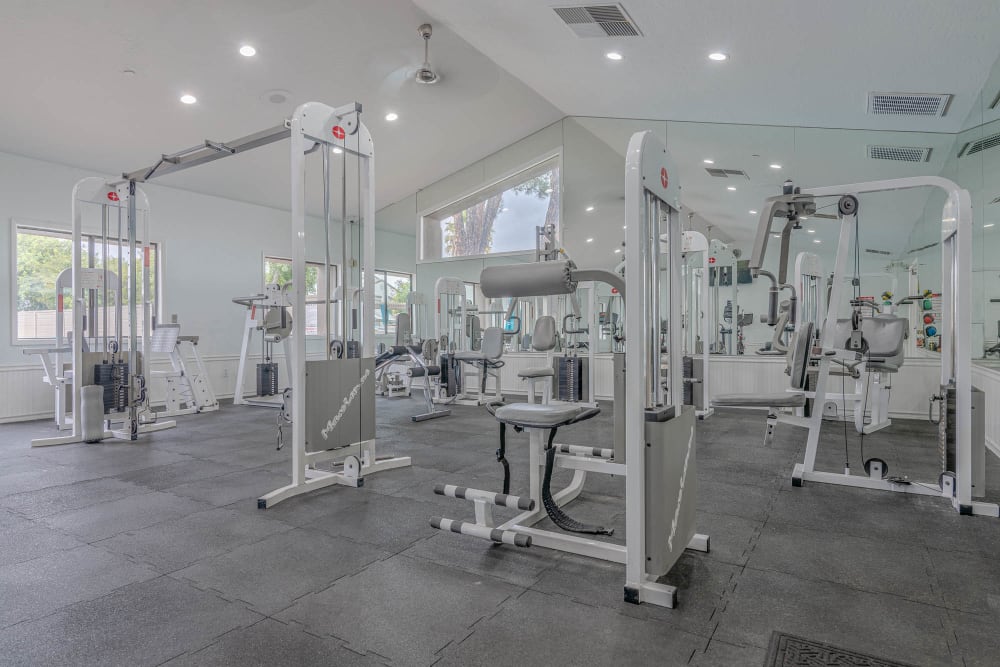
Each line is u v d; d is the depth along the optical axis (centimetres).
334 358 347
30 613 181
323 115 327
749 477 341
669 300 225
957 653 156
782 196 280
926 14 319
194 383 620
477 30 472
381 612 181
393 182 780
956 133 477
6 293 555
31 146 541
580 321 717
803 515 272
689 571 210
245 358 684
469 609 182
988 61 370
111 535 251
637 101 596
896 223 526
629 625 171
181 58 443
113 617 179
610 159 696
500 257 772
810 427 333
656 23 393
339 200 776
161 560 223
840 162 552
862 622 173
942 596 189
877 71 405
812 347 331
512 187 765
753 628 169
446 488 251
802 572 209
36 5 370
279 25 429
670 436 195
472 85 586
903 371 541
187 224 689
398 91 563
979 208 414
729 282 619
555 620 175
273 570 213
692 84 507
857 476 324
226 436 486
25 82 443
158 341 604
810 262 482
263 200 747
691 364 564
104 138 537
